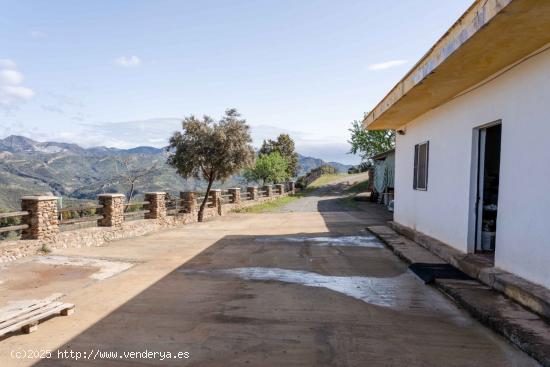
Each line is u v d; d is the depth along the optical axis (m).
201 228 13.66
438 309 4.83
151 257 8.30
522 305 4.53
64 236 9.14
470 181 6.79
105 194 11.01
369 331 4.14
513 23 4.03
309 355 3.58
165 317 4.63
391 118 10.08
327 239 10.58
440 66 5.51
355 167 48.62
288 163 45.16
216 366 3.39
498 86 5.73
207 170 16.05
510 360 3.45
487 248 6.94
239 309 4.89
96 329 4.27
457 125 7.28
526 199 4.94
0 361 3.54
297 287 5.89
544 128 4.59
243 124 16.08
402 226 10.97
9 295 5.60
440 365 3.37
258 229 13.16
